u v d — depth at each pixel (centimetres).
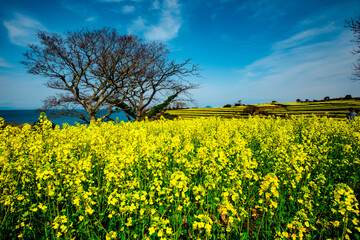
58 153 401
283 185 426
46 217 346
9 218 317
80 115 2170
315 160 496
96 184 454
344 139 793
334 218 355
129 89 2462
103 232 334
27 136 685
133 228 349
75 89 2130
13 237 319
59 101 2017
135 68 2306
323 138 767
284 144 598
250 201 379
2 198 299
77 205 295
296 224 284
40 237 334
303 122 1176
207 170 400
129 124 1157
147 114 2989
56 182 334
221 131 788
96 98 2323
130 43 2120
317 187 389
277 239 298
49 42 1870
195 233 347
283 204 405
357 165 500
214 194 374
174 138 529
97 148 525
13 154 504
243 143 549
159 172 419
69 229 313
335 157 640
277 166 441
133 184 372
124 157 385
